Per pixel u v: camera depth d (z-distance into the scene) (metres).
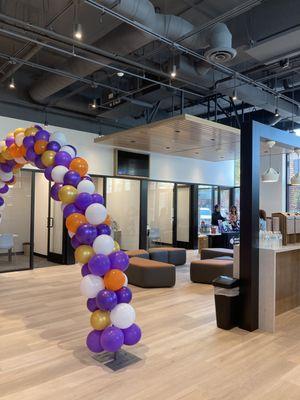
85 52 5.17
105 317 2.99
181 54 5.70
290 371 2.92
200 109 9.66
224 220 9.66
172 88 6.89
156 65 6.10
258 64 5.76
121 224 9.58
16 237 7.77
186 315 4.38
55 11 4.82
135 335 3.02
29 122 7.46
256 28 4.41
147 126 6.76
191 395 2.53
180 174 10.80
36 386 2.63
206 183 11.59
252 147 3.90
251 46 4.70
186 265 8.20
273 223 4.69
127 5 3.86
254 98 7.08
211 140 7.84
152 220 10.27
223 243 8.96
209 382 2.71
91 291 2.97
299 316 4.42
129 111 7.76
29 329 3.83
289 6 4.05
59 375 2.80
